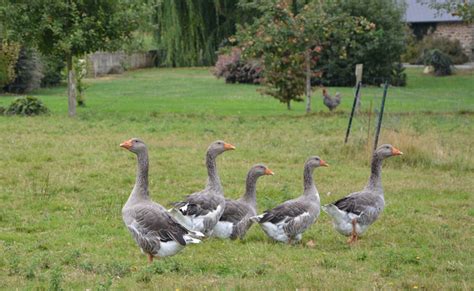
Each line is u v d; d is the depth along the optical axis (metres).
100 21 31.09
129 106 36.62
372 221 12.00
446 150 20.97
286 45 32.81
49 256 10.88
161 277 9.62
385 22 51.09
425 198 15.98
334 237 12.41
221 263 10.41
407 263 10.70
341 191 16.56
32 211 14.24
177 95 43.75
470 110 34.19
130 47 32.31
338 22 33.47
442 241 12.20
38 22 30.62
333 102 33.69
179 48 62.06
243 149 22.34
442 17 65.31
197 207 11.34
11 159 19.89
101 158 20.30
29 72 46.34
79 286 9.24
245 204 12.15
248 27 33.72
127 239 12.12
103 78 57.22
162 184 17.08
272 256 10.91
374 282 9.49
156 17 60.34
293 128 27.50
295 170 19.08
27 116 31.17
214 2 60.22
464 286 9.27
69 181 17.00
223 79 55.47
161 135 25.42
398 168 19.61
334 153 21.42
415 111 33.97
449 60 57.16
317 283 9.28
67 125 27.83
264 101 40.00
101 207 14.65
